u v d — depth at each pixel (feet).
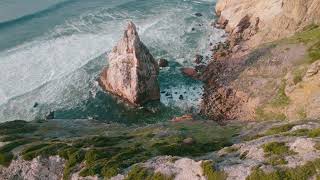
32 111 228.22
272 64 225.56
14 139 172.35
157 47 284.82
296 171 98.63
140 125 216.95
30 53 272.51
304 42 230.89
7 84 244.22
